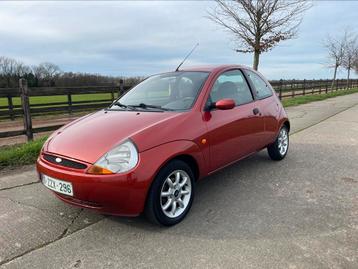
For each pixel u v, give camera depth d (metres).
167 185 3.17
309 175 4.68
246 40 12.92
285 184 4.32
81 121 3.76
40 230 3.16
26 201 3.86
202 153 3.45
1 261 2.67
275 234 3.02
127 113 3.68
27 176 4.79
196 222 3.28
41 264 2.63
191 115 3.46
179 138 3.20
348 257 2.63
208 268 2.53
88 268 2.57
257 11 12.26
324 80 27.84
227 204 3.71
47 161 3.17
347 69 33.12
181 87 3.97
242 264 2.57
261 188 4.19
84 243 2.93
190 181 3.38
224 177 4.63
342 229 3.09
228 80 4.27
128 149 2.89
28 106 7.03
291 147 6.46
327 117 11.22
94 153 2.91
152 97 4.09
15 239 3.00
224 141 3.79
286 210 3.52
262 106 4.70
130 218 3.39
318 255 2.66
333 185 4.27
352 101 18.77
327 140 7.14
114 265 2.60
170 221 3.17
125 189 2.81
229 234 3.04
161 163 2.97
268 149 5.32
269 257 2.65
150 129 3.11
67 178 2.90
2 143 7.84
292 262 2.58
